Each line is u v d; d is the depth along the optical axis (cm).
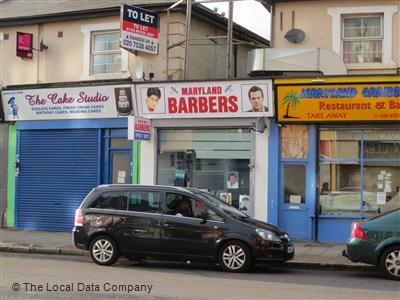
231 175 1548
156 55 1645
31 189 1758
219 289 888
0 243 1430
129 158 1648
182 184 1590
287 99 1449
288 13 1530
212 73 1825
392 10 1461
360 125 1450
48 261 1205
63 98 1695
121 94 1612
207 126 1555
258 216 1495
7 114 1784
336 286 938
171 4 1611
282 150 1495
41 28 1789
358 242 1017
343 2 1493
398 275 996
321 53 1442
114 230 1130
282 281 982
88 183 1683
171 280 971
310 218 1471
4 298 802
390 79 1366
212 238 1068
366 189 1452
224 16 1839
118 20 1675
